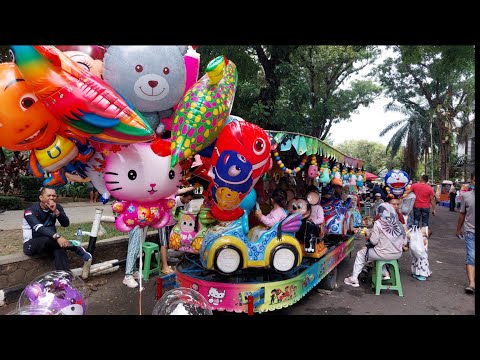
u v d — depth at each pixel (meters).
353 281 6.08
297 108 10.64
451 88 29.11
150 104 2.71
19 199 13.18
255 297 3.84
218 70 2.86
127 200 3.02
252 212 4.50
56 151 2.62
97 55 2.67
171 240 5.30
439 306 5.11
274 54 10.03
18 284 4.73
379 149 59.75
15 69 2.40
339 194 6.59
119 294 5.11
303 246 4.84
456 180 31.05
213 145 3.29
